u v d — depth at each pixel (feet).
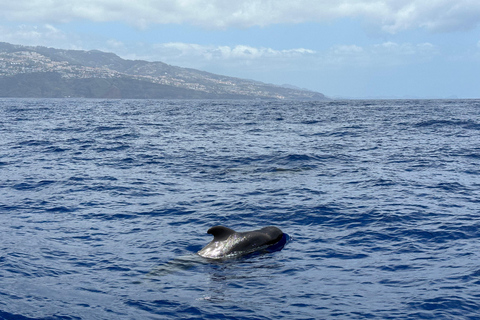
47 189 51.72
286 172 61.72
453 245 31.65
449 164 67.36
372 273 26.84
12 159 74.74
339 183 54.13
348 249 31.37
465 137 106.93
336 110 284.41
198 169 65.41
